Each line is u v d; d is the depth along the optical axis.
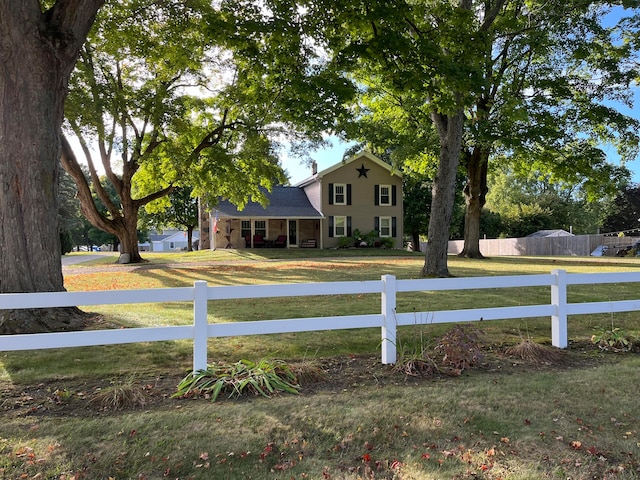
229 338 6.12
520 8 17.36
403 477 2.86
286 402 3.93
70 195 44.75
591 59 16.73
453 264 19.56
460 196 38.53
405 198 38.97
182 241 74.06
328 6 9.21
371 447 3.22
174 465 2.95
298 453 3.13
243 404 3.89
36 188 6.17
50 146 6.31
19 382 4.39
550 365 5.12
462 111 13.12
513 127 18.58
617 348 5.78
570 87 17.66
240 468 2.94
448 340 5.10
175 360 5.15
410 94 12.34
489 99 18.98
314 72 10.65
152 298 4.42
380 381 4.54
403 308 8.12
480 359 5.07
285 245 32.50
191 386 4.21
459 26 10.08
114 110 17.50
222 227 32.31
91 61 17.47
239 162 23.31
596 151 18.38
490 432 3.45
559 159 19.89
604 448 3.22
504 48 17.45
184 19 11.55
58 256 6.45
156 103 18.86
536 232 47.06
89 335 4.27
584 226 54.22
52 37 6.18
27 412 3.71
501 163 24.77
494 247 39.91
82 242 69.50
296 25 9.70
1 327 5.81
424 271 13.69
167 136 22.25
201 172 22.64
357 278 13.28
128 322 6.84
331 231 32.22
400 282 5.12
